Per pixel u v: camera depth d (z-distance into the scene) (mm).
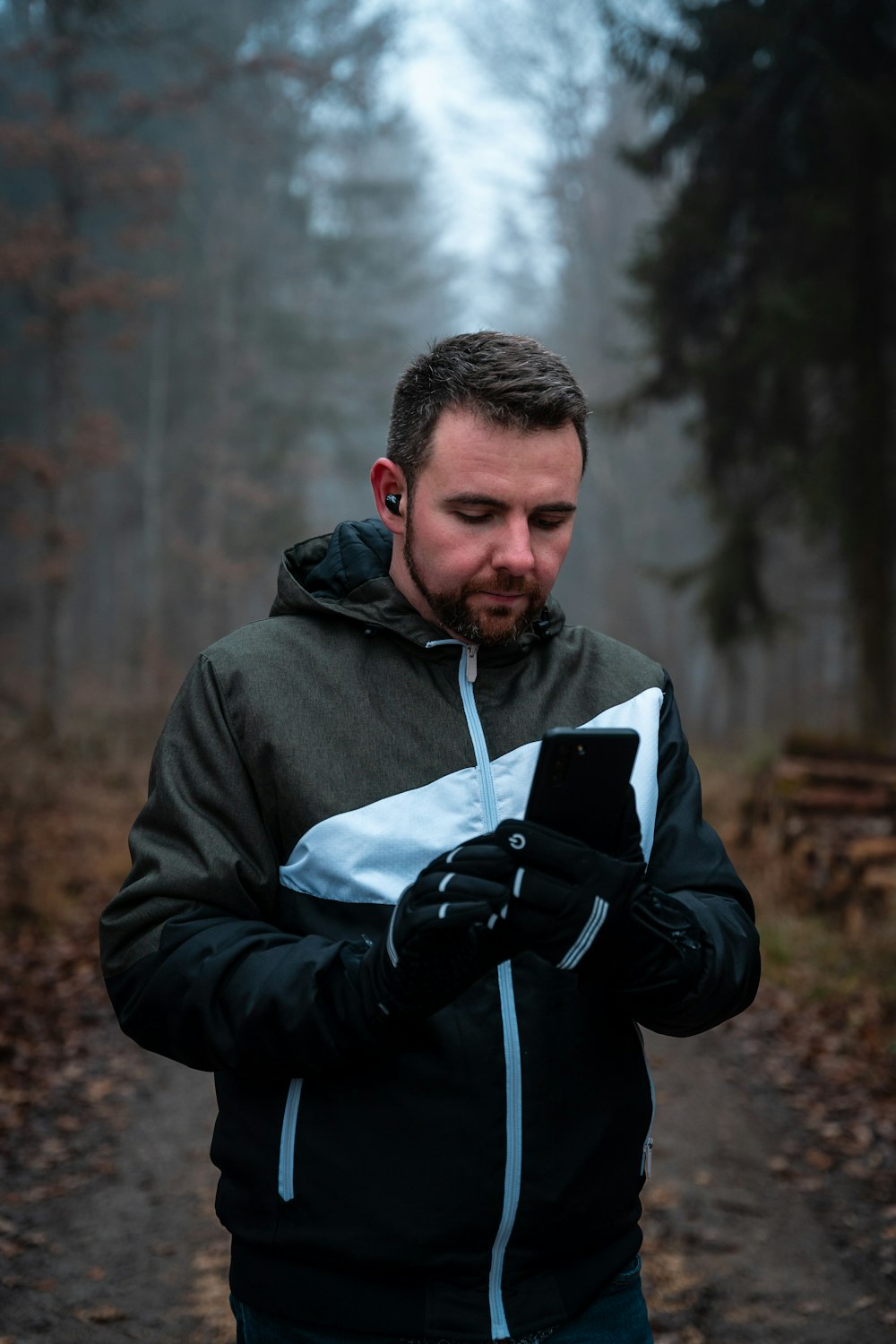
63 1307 2996
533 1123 1303
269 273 28594
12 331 23234
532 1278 1322
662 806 1515
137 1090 4621
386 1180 1282
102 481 29250
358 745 1402
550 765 1216
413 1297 1283
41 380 24844
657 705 1545
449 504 1328
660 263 11469
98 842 8883
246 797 1396
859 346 11148
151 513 24328
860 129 10234
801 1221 3533
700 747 18000
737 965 1355
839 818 8227
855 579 11656
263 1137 1341
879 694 11547
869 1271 3225
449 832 1379
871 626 11578
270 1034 1246
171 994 1289
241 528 25156
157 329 24328
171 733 1450
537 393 1287
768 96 10938
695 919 1332
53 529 14867
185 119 22688
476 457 1304
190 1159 3965
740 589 12305
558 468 1324
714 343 11922
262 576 26000
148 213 15453
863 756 9289
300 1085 1332
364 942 1312
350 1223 1280
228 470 24672
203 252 26109
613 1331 1383
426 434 1341
